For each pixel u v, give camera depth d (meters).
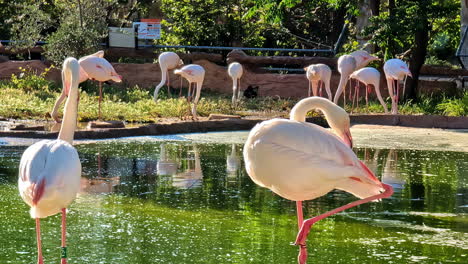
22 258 4.75
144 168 8.50
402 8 17.94
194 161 9.14
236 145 10.98
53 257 4.79
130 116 13.80
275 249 5.11
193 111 14.38
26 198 4.35
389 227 5.83
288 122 4.79
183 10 22.55
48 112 13.61
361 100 18.91
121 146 10.55
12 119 13.00
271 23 22.00
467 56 19.86
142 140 11.44
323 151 4.66
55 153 4.41
